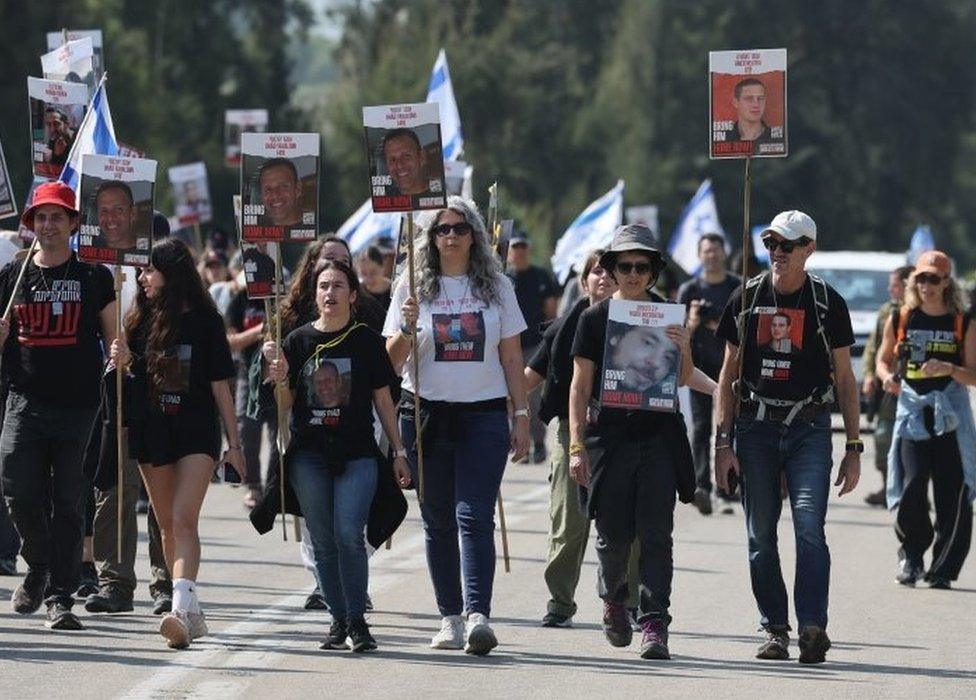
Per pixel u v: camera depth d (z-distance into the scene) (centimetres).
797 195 15700
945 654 2258
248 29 15238
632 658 2170
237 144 5816
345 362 2134
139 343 2191
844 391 2169
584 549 2405
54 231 2294
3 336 2256
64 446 2300
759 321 2142
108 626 2330
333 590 2181
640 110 15475
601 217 4881
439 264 2197
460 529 2164
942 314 2894
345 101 14475
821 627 2139
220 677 1998
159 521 2234
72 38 3136
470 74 14588
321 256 2505
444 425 2155
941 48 16100
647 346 2108
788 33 15912
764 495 2159
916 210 16375
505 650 2211
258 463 3769
